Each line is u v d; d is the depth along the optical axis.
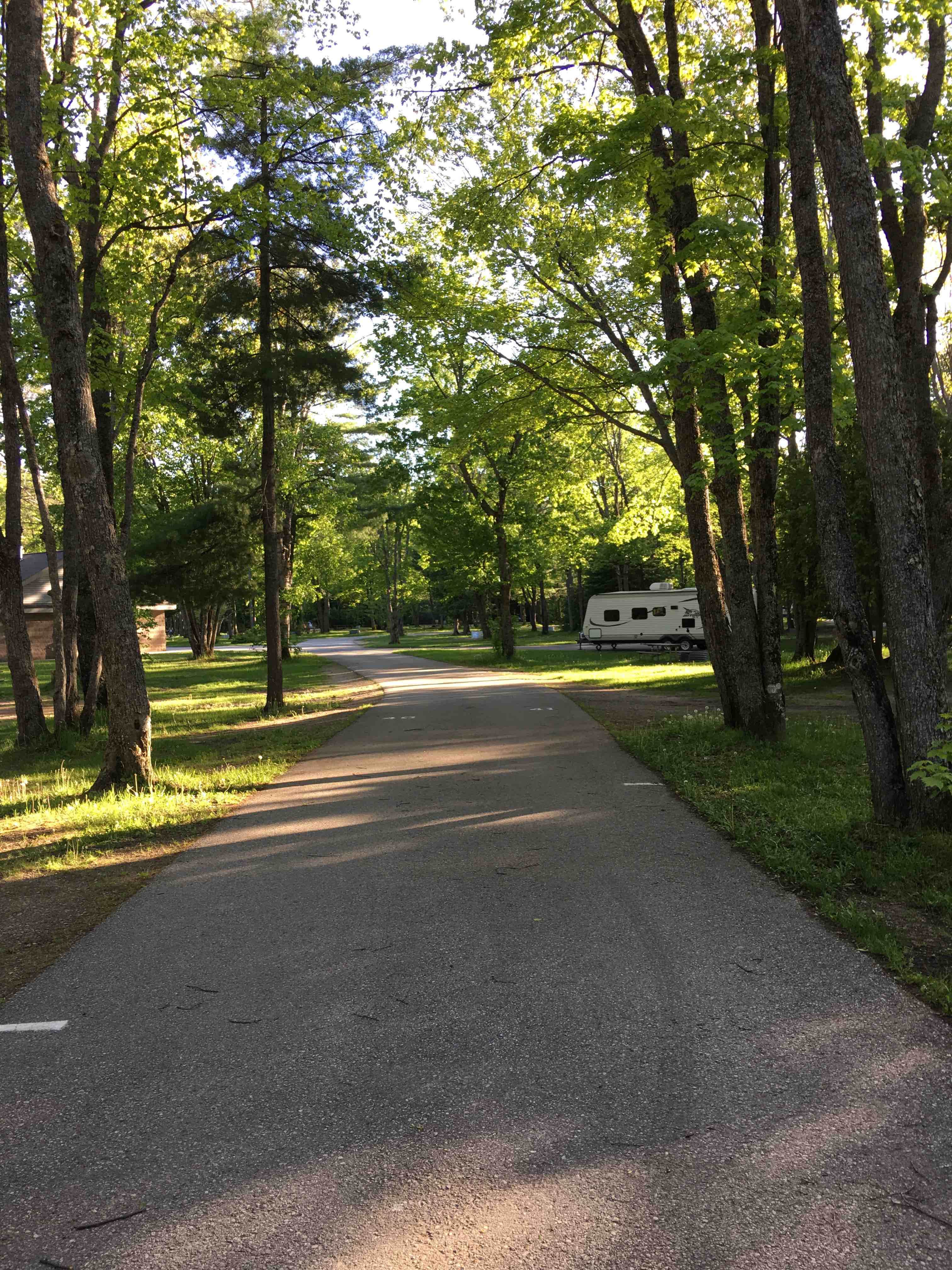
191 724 16.94
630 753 10.82
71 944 4.89
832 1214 2.42
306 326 17.84
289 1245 2.36
